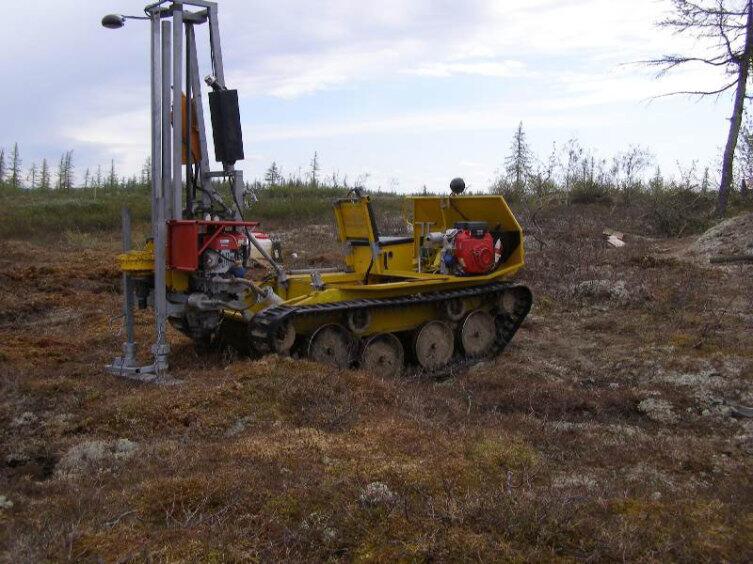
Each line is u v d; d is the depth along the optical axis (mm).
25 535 3953
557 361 9203
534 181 23391
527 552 3955
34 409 6395
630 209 21406
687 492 5117
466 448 5598
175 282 7801
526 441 6125
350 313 8180
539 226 18219
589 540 4109
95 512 4289
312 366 7082
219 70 8008
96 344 9164
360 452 5363
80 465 5219
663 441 6359
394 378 8148
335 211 9500
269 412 6223
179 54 7582
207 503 4418
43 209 24062
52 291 12906
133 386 7176
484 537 4055
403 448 5523
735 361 8484
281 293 8703
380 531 4102
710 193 21188
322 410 6297
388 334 8586
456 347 9367
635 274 13211
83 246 19031
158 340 7520
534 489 4852
